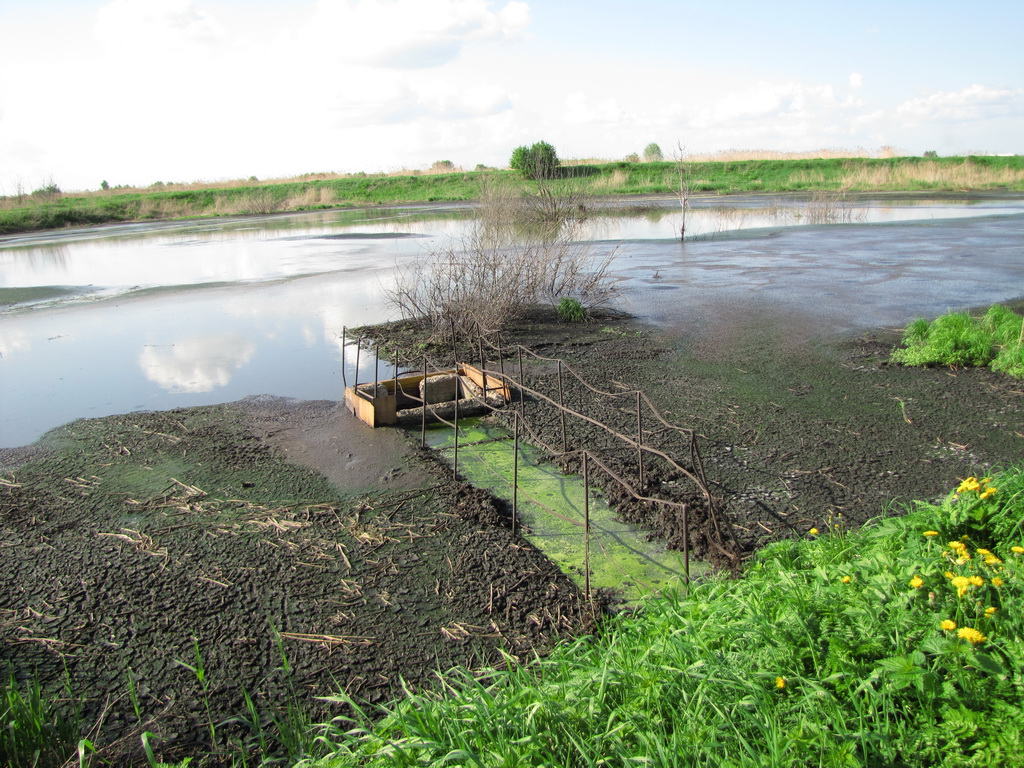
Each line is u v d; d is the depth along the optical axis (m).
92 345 11.59
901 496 5.61
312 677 3.86
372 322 12.84
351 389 8.08
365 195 50.38
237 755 3.34
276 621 4.33
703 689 2.91
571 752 2.78
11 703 3.37
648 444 6.86
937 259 18.08
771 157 52.56
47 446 7.25
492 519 5.53
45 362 10.61
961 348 9.12
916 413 7.38
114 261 22.78
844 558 4.14
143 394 9.01
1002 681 2.60
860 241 21.95
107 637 4.20
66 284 17.97
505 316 11.74
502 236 18.92
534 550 5.13
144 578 4.79
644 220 30.36
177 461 6.79
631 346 10.62
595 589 4.66
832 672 2.90
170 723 3.54
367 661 3.98
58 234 34.66
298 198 48.03
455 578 4.76
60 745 3.34
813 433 6.96
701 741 2.67
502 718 2.95
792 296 13.94
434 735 2.93
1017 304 12.61
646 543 5.21
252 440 7.32
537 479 6.33
